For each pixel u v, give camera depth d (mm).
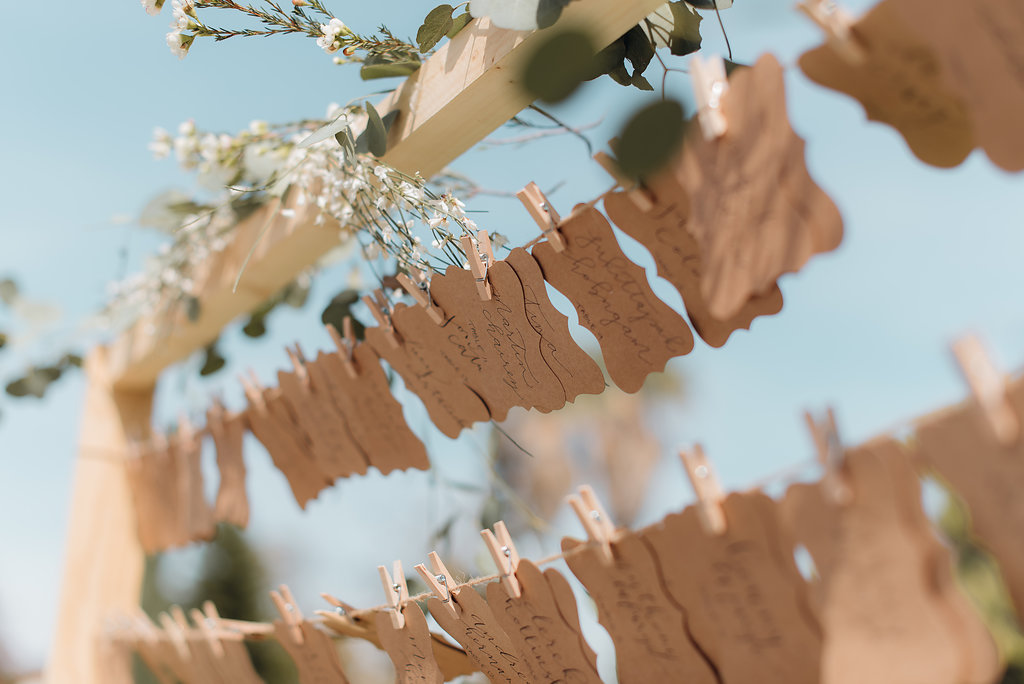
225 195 949
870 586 601
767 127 629
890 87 609
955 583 588
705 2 744
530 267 719
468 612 737
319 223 847
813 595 612
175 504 1056
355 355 838
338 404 859
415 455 835
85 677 1052
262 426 936
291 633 850
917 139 615
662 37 771
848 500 607
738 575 640
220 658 931
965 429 587
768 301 648
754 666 641
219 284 979
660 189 669
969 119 605
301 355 875
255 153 892
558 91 627
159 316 1068
